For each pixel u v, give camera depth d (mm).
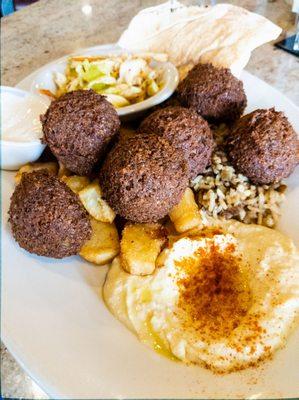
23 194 154
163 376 131
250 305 152
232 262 166
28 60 274
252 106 214
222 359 135
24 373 140
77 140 174
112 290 155
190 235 173
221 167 190
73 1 332
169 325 144
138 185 157
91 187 176
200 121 183
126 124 218
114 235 172
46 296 153
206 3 259
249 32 225
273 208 182
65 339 138
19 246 165
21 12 326
